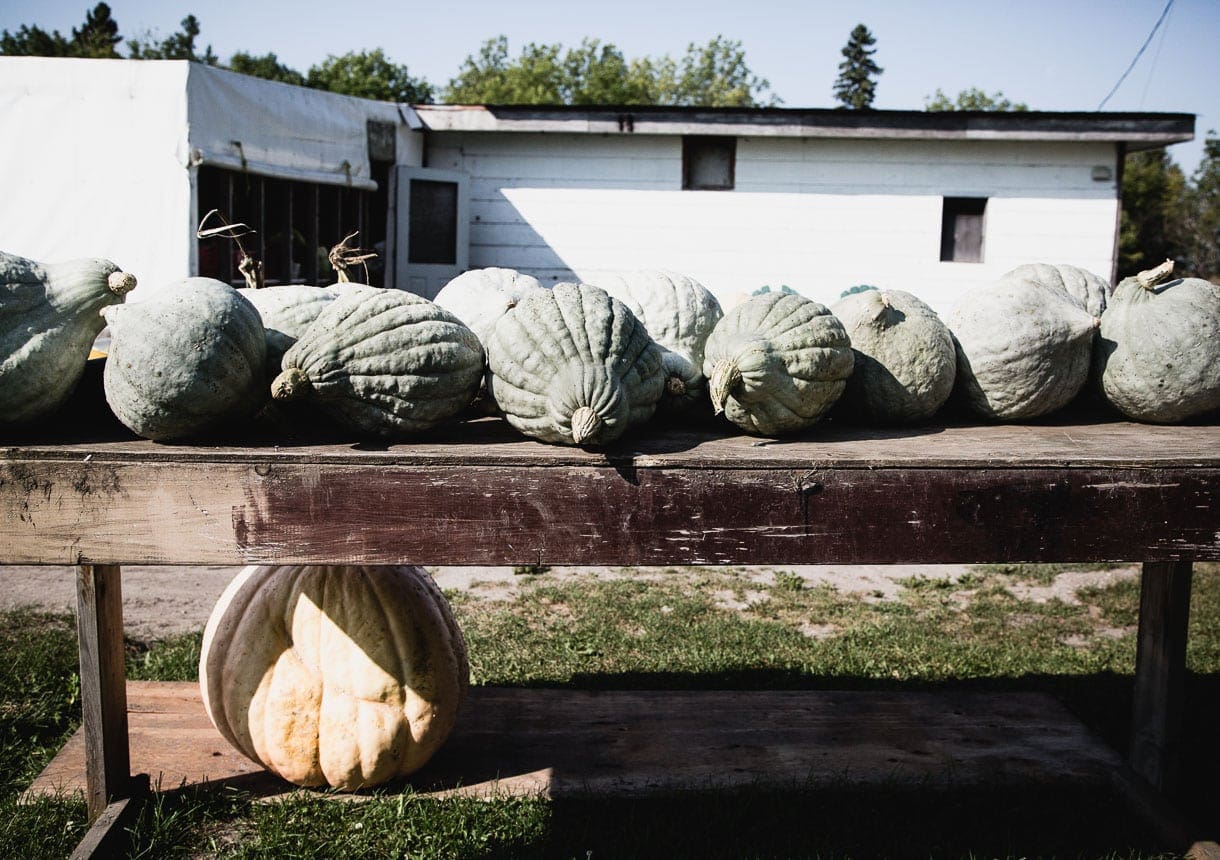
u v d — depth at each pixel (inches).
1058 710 165.8
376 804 134.0
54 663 184.4
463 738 152.6
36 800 134.4
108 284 107.4
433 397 106.2
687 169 486.9
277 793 136.3
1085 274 147.3
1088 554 104.6
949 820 135.5
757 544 101.6
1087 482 103.6
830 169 483.2
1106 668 199.3
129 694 164.7
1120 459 103.9
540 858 125.2
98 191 309.3
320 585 135.1
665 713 162.2
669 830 130.8
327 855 125.4
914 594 252.5
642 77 2046.0
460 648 141.4
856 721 160.7
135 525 98.3
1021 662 201.8
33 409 103.9
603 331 106.9
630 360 107.3
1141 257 1236.5
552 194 490.6
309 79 1480.1
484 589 247.4
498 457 99.0
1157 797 139.1
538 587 248.8
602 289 123.5
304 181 383.2
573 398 99.7
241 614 136.3
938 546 103.1
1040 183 478.3
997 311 128.3
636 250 491.8
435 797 136.1
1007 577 269.9
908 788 141.4
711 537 101.1
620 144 485.4
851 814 135.3
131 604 232.7
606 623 219.9
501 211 493.7
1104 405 135.4
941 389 125.3
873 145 479.8
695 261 491.2
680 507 100.4
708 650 203.2
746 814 134.6
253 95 342.3
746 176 486.0
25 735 159.9
